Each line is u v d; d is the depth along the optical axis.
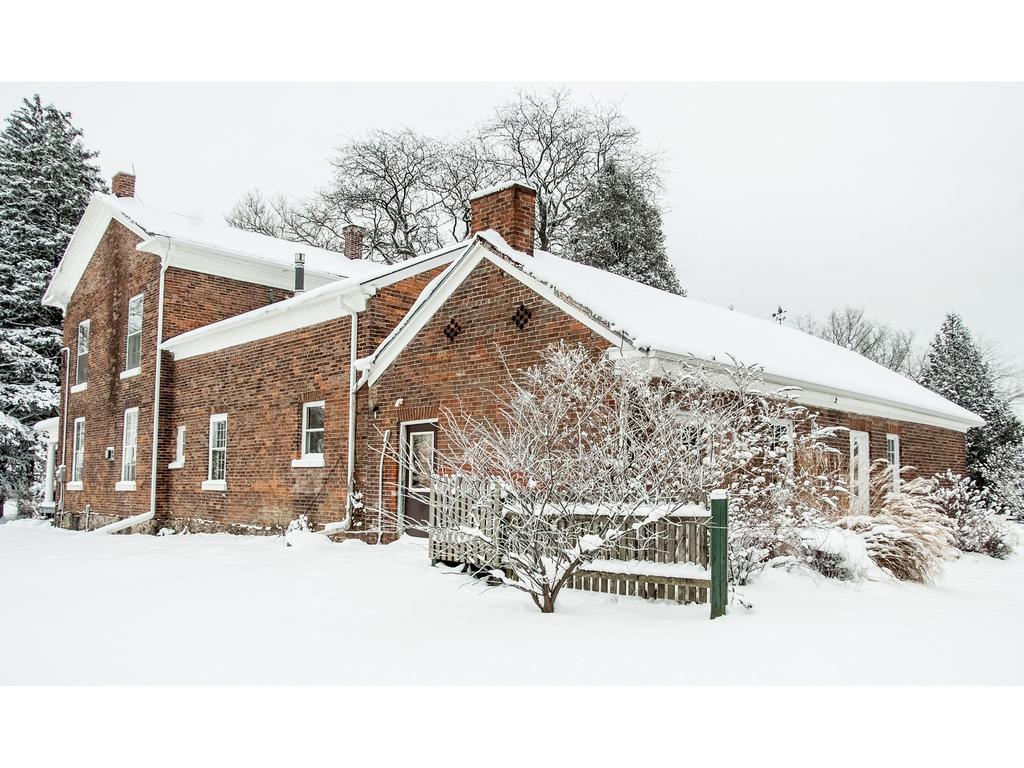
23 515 35.72
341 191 44.75
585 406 10.99
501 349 14.00
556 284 13.20
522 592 10.05
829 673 6.36
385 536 15.50
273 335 18.80
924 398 21.83
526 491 9.26
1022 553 20.50
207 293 23.05
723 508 8.70
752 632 7.71
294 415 17.94
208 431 20.83
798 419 15.51
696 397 11.63
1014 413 31.08
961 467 23.34
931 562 12.05
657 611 8.94
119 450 24.11
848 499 13.49
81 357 27.38
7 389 35.47
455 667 6.65
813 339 24.03
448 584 10.64
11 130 38.59
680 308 17.73
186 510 21.38
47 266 37.16
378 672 6.53
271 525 18.28
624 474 9.51
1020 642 7.33
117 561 14.23
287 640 7.68
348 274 25.39
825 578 10.94
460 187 43.06
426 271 17.22
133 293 23.95
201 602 9.73
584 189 40.97
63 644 7.58
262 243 25.84
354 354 16.52
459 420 14.47
